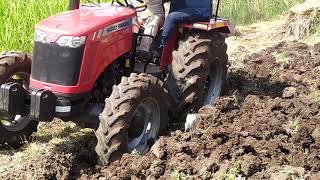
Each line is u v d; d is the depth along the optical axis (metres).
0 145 5.67
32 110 4.95
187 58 5.85
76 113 5.12
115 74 5.68
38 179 4.98
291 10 10.84
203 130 5.59
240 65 8.57
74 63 5.00
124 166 4.97
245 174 4.81
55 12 8.46
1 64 5.48
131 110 5.01
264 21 12.95
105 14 5.50
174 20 5.87
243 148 5.21
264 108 6.35
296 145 5.34
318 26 10.55
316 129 5.65
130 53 5.73
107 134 4.95
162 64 5.99
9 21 7.88
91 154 5.53
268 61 8.62
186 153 5.22
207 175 4.80
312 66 8.38
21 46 7.87
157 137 5.52
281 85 7.59
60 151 5.48
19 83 5.71
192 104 5.89
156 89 5.32
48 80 5.06
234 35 11.10
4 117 5.57
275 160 5.02
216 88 6.61
